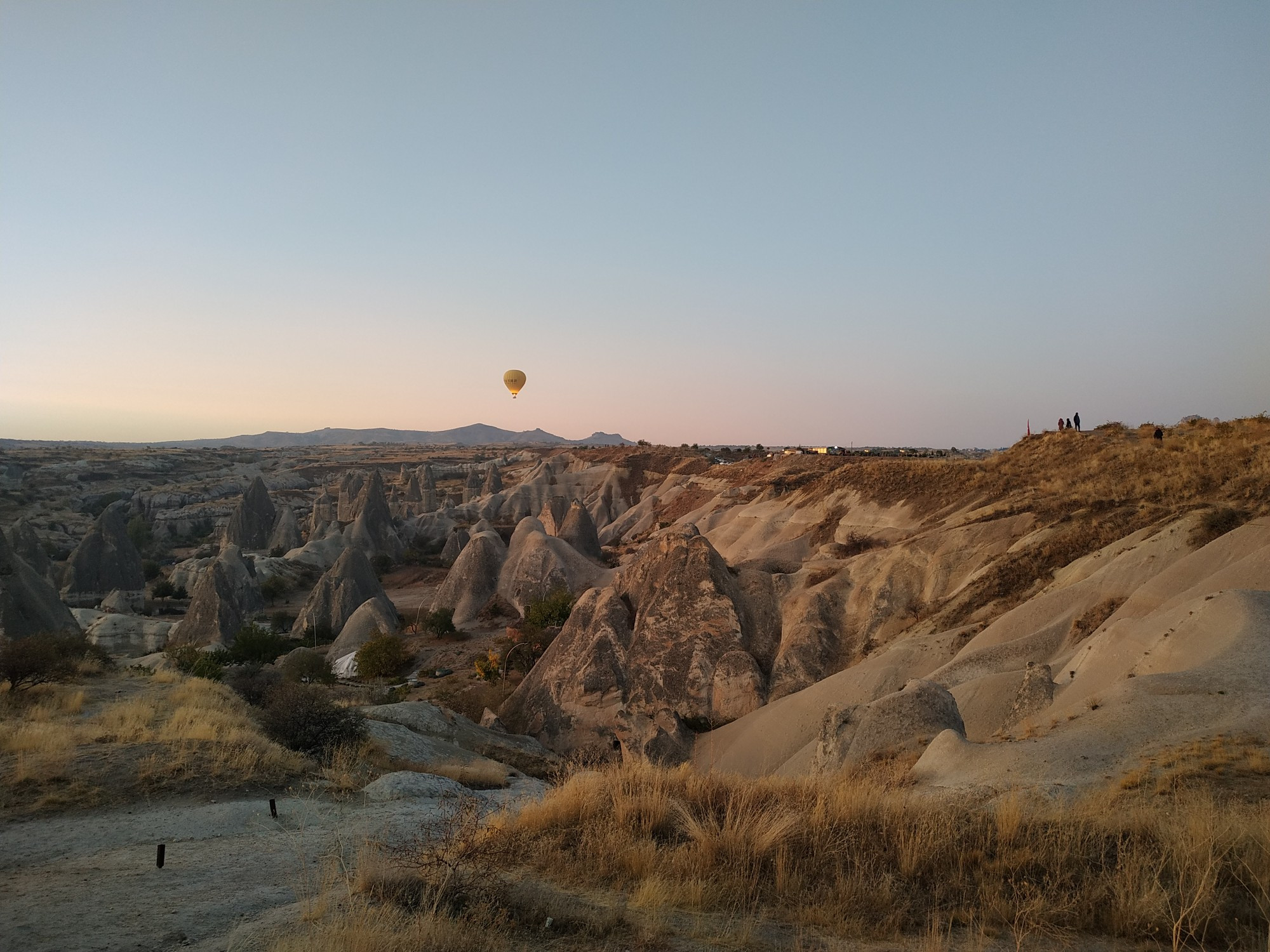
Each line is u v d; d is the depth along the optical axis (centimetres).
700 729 3309
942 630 3141
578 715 3441
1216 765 964
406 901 611
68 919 637
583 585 6819
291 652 4928
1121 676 1778
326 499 11669
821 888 649
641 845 727
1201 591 2109
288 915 614
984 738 2131
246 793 1239
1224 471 3225
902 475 5569
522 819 837
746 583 3912
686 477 11256
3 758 1270
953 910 606
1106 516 3244
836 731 1767
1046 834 723
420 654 5506
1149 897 566
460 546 9944
